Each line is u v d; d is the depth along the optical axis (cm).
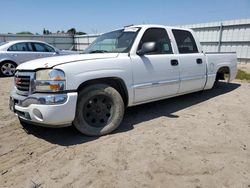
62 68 300
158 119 420
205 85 527
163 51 429
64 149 308
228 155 288
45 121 298
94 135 343
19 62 960
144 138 338
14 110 343
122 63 355
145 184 233
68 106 301
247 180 238
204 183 234
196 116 436
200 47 513
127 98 372
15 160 284
